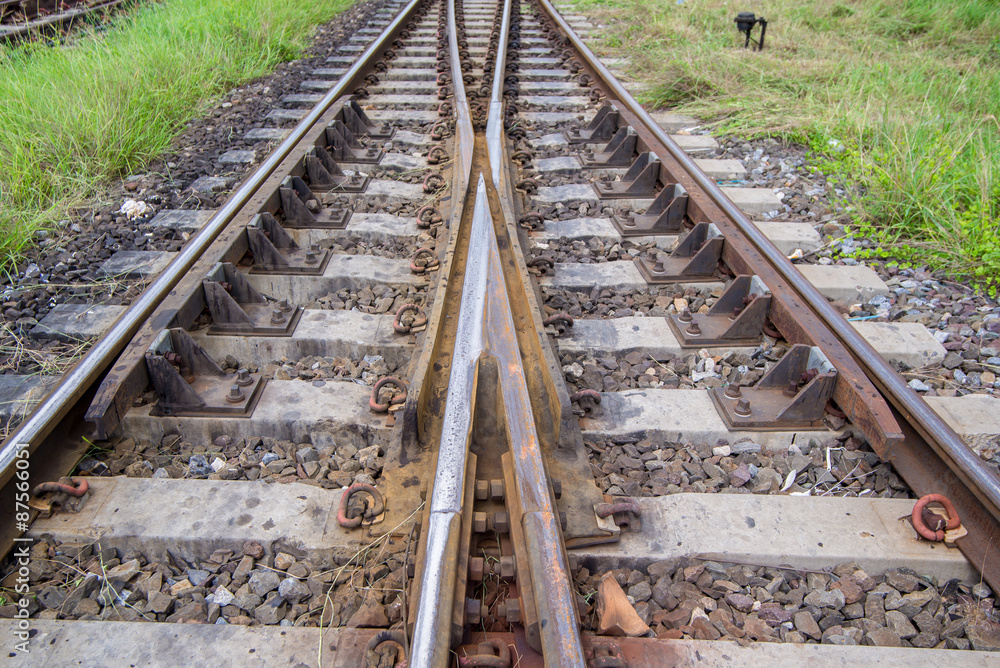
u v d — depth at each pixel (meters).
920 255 4.17
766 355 3.18
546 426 2.55
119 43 7.21
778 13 9.59
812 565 2.21
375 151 5.48
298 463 2.60
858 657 1.90
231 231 3.63
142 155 5.40
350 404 2.81
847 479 2.55
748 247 3.65
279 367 3.13
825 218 4.65
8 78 5.83
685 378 3.09
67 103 5.39
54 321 3.43
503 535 2.16
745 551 2.21
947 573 2.19
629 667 1.85
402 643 1.85
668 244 4.33
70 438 2.54
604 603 2.06
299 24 9.61
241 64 7.79
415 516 2.24
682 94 7.05
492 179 4.27
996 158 4.84
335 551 2.19
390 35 8.86
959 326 3.49
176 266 3.33
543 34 9.80
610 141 5.70
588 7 11.36
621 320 3.43
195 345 2.86
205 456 2.62
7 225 4.12
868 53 8.08
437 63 7.79
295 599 2.08
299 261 3.80
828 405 2.83
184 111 6.44
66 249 4.18
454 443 2.19
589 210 4.76
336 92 6.39
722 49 7.98
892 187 4.61
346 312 3.41
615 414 2.82
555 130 6.32
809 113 6.14
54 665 1.83
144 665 1.84
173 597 2.08
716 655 1.89
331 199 4.76
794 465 2.62
